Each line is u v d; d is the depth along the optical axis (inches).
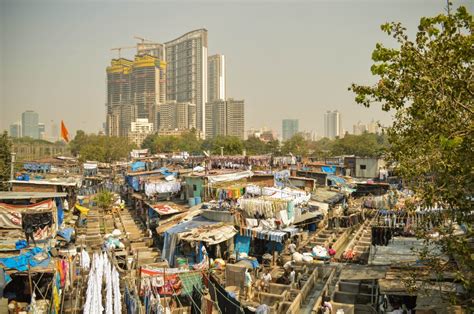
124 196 2315.5
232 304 643.5
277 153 4520.2
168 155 3319.4
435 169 455.8
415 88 446.0
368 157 2723.9
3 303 678.5
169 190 1541.6
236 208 1111.6
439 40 443.2
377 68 456.4
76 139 4805.6
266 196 1234.0
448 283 565.3
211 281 757.9
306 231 1358.3
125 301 702.5
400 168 475.2
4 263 748.6
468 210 447.5
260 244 1123.9
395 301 656.4
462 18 431.5
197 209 1227.2
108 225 1558.8
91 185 2655.0
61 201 1209.4
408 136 485.4
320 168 2513.5
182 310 706.8
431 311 516.7
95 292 627.2
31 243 842.8
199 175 1462.8
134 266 903.1
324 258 1064.8
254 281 873.5
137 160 2891.2
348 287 820.6
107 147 4414.4
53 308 649.0
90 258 928.3
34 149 3855.8
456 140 366.0
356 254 1098.1
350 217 1536.7
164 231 1062.4
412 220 1054.4
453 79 425.4
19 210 890.7
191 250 1013.2
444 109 423.5
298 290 806.5
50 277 808.3
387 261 751.1
